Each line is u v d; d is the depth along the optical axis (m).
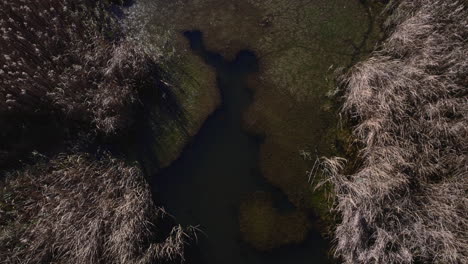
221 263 6.10
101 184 6.30
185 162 7.07
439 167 5.89
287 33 8.33
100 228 5.77
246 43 8.34
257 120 7.41
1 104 6.85
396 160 5.87
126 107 7.27
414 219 5.48
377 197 5.58
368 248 5.47
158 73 7.98
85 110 7.01
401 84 6.36
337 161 6.49
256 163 6.99
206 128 7.40
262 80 7.82
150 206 6.29
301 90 7.57
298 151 6.96
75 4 8.45
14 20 7.58
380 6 8.39
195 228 6.39
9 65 6.92
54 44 7.52
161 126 7.40
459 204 5.52
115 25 8.63
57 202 6.09
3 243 5.73
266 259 6.09
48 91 7.07
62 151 6.96
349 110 6.97
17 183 6.44
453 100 6.22
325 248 6.07
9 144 6.96
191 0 9.09
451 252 5.13
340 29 8.19
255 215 6.48
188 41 8.47
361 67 6.96
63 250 5.62
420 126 6.16
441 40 6.75
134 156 7.08
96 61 7.38
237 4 8.95
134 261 5.66
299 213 6.41
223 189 6.79
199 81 7.91
